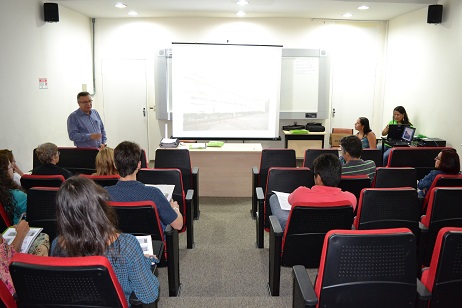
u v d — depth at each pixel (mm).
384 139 6078
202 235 3934
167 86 7270
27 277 1320
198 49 6441
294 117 7516
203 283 2854
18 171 3848
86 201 1354
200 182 5281
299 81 7410
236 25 7324
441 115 5664
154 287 1551
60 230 1373
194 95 6539
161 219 2414
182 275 2967
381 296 1573
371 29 7457
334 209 2234
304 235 2359
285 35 7375
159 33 7352
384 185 3213
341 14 6859
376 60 7574
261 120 6676
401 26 6926
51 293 1359
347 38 7457
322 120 7715
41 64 5488
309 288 1627
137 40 7379
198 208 4539
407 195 2412
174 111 6555
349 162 3363
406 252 1513
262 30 7352
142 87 7527
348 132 7262
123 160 2275
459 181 3076
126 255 1452
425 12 6109
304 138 7277
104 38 7398
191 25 7320
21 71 4953
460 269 1598
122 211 2176
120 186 2320
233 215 4547
